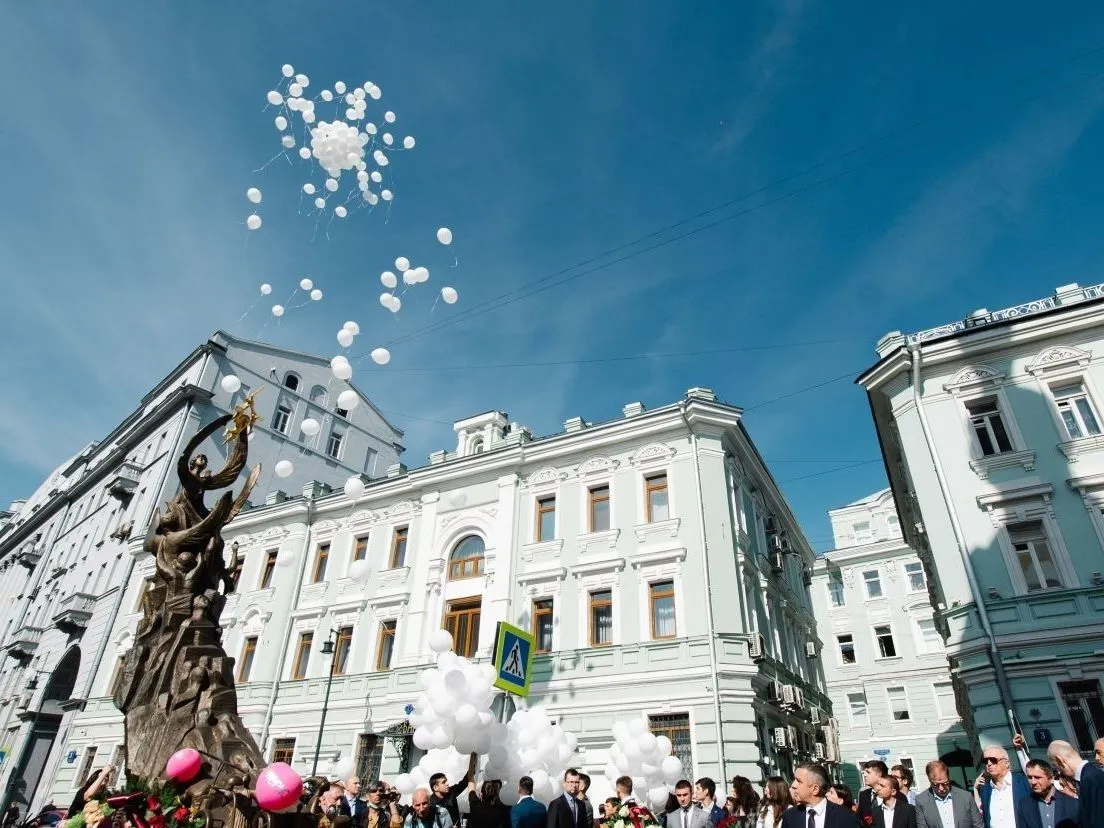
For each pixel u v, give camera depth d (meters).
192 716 9.95
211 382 34.56
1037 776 6.35
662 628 18.75
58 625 31.83
